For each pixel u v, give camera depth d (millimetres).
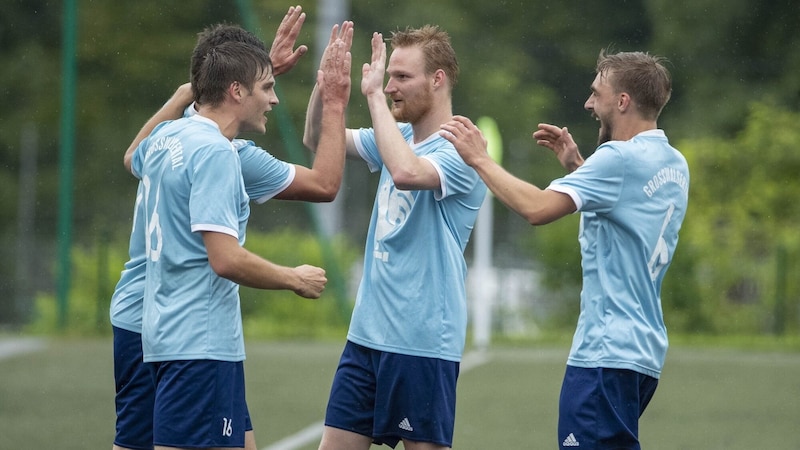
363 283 17562
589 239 16531
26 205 95438
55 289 65875
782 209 70125
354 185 96750
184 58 96625
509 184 15758
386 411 16953
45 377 38000
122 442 17172
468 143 15945
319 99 18359
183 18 97188
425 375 16719
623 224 16125
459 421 30891
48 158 97875
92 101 96625
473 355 48500
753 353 50594
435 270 16812
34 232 96875
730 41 98688
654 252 16344
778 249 60344
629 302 16172
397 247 16953
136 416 17094
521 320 63094
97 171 96562
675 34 99500
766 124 73188
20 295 67125
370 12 100188
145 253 16828
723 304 61656
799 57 96938
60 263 51812
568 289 63812
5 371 39500
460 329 16969
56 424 29031
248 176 16484
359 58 94438
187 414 14945
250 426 16906
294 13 18359
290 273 15219
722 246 63375
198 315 15023
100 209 95562
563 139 18516
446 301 16812
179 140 15234
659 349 16359
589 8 105500
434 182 16391
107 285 53906
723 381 40188
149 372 16969
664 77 16672
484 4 105062
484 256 51781
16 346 47438
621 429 15961
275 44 18391
